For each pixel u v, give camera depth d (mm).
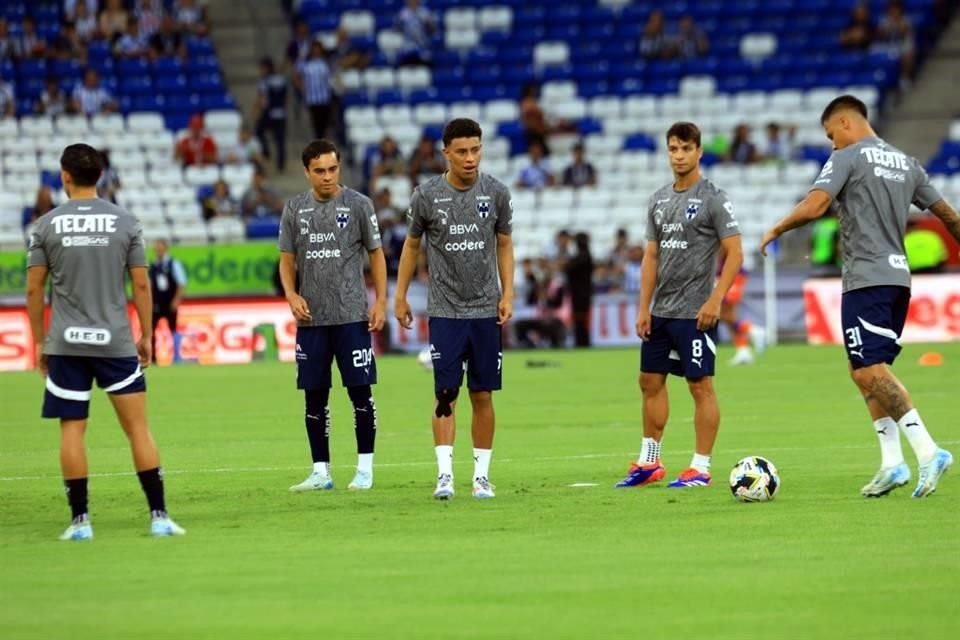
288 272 43844
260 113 135875
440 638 24531
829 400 71500
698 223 42625
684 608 26422
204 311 109812
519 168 137250
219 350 109938
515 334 118688
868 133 40031
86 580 29453
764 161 136250
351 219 43375
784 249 127375
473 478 43281
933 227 114000
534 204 133000
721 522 35594
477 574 29609
